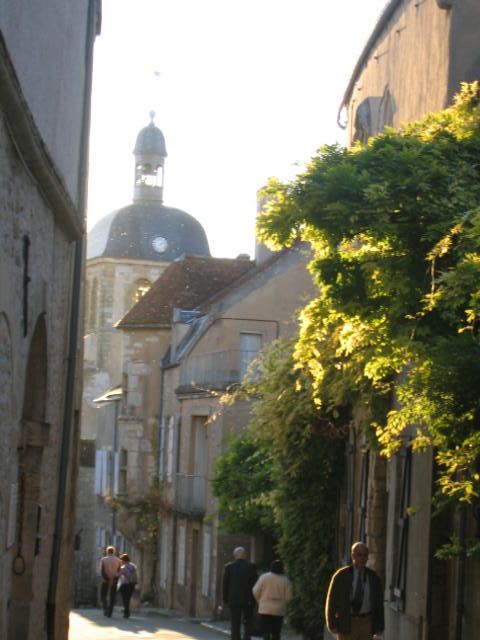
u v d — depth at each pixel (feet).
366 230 45.37
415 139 47.06
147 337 171.01
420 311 44.91
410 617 58.90
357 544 50.57
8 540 40.24
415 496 59.31
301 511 84.79
